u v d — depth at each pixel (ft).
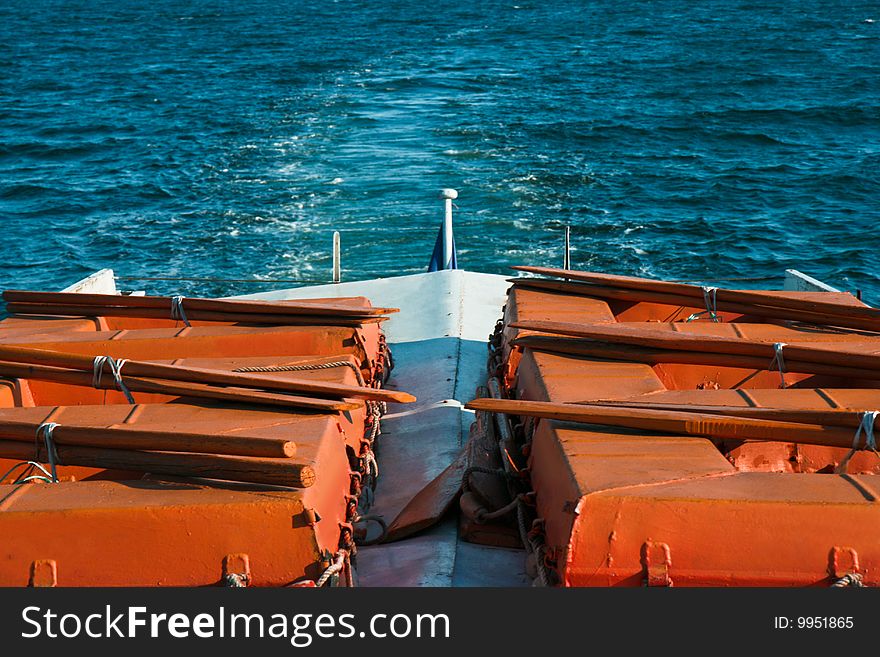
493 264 82.02
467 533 18.44
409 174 112.37
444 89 175.83
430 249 84.89
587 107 156.04
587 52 227.81
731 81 182.60
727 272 82.38
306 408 18.11
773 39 245.65
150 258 86.43
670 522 14.06
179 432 15.81
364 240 87.61
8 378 20.44
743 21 289.94
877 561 13.91
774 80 182.39
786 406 17.51
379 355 25.16
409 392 27.09
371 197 102.37
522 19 310.04
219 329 23.24
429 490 19.75
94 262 86.89
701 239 90.12
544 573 14.99
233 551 14.67
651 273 81.25
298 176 112.98
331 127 142.41
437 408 25.17
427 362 28.81
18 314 26.30
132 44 275.18
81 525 14.62
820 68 196.75
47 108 172.76
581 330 20.62
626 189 106.93
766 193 106.01
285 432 16.96
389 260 82.43
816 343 21.01
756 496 14.12
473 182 108.06
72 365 19.88
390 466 22.82
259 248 86.89
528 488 18.04
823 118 146.82
